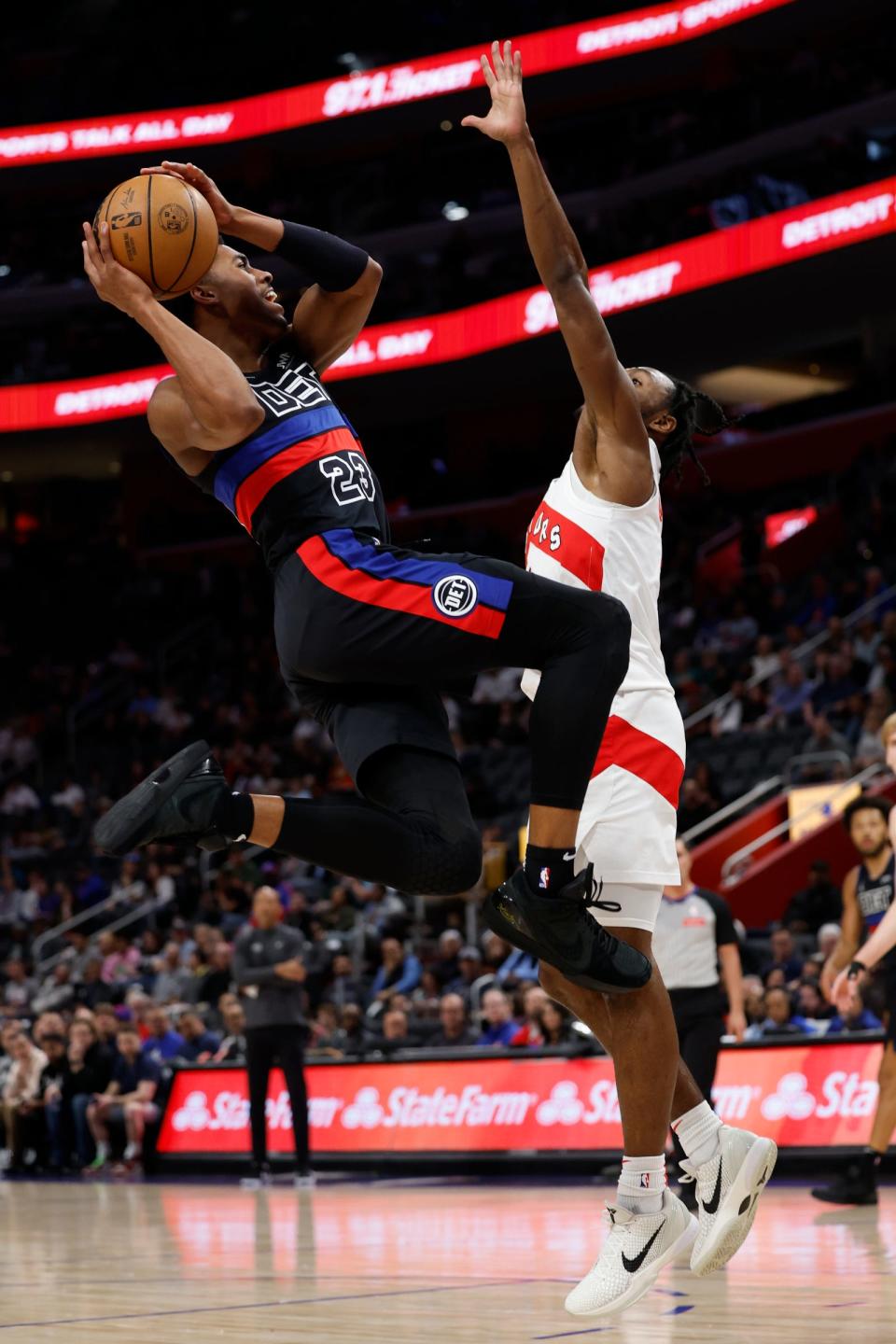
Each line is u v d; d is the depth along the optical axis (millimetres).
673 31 26078
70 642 29719
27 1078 14805
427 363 26047
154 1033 14125
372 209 30359
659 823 4000
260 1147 10859
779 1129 9570
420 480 31078
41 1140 14766
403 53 32406
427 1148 11094
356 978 15422
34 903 21828
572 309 3910
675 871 4039
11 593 30547
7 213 32688
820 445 24719
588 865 3256
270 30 33469
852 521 21891
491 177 30062
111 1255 6438
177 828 3203
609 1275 3715
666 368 26438
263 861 20109
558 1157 10344
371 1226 7438
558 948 3285
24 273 31984
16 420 29703
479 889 16156
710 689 19891
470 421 29250
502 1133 10742
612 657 3240
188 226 3408
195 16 33875
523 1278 5227
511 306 25000
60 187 32469
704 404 4570
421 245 29516
